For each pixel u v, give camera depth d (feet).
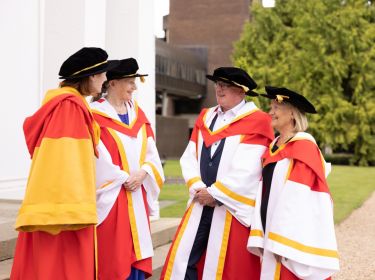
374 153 137.59
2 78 30.14
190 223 18.58
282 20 171.53
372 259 29.73
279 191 16.62
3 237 19.70
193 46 204.85
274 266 16.52
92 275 14.01
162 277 18.60
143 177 16.92
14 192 30.81
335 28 141.18
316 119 139.74
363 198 57.41
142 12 29.35
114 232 16.39
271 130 18.35
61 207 13.21
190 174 18.66
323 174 16.39
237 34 204.64
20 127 31.35
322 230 15.98
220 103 18.57
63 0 27.04
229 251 18.04
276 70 154.10
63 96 13.91
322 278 15.93
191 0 208.95
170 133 158.40
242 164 17.81
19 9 31.12
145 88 29.43
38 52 32.53
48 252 13.67
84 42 26.84
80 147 13.70
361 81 138.51
